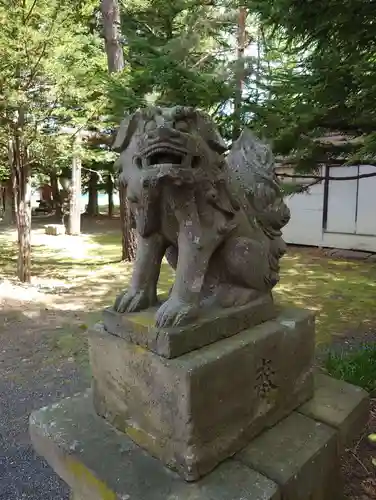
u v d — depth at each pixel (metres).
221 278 1.33
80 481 1.12
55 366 2.63
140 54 3.09
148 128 1.10
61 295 4.20
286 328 1.32
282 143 2.37
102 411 1.29
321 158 2.60
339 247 6.82
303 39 2.28
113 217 12.66
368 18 1.94
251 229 1.31
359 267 5.63
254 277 1.30
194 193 1.13
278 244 1.44
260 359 1.23
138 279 1.27
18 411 2.14
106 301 3.97
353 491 1.45
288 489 1.06
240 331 1.26
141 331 1.13
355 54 2.18
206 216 1.17
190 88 2.47
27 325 3.32
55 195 11.94
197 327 1.12
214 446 1.09
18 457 1.80
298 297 4.11
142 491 1.01
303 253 6.72
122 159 1.20
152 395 1.11
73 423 1.28
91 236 8.70
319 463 1.18
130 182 1.16
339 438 1.30
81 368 2.60
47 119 4.64
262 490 1.01
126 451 1.15
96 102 4.55
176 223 1.17
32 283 4.67
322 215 6.98
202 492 1.00
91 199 13.01
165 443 1.09
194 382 1.02
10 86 4.04
